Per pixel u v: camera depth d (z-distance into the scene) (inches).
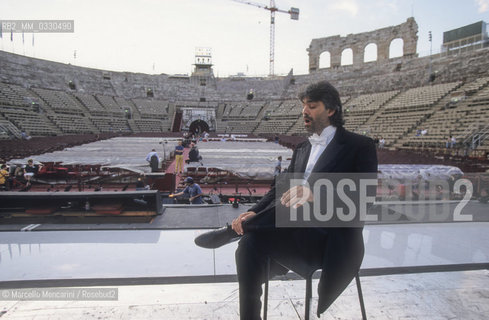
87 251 122.1
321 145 53.6
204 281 94.6
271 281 89.7
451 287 85.4
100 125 1925.4
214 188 436.8
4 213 167.0
